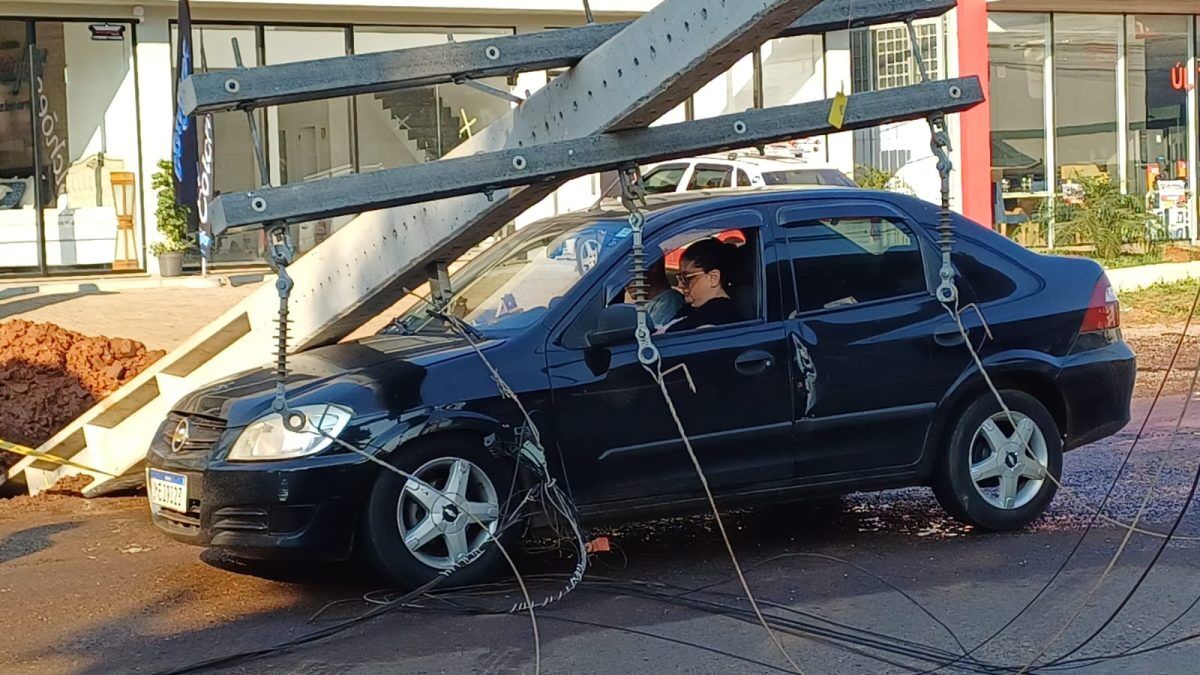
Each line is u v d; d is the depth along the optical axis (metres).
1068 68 23.08
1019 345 6.79
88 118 18.91
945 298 5.07
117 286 17.83
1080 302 7.00
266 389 6.03
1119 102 23.52
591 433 6.03
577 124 5.32
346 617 5.70
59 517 7.83
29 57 18.53
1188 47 24.02
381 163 19.98
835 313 6.49
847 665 4.99
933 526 7.09
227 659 5.17
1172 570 6.14
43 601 6.04
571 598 5.87
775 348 6.33
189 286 18.00
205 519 5.80
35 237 18.72
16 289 17.28
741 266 6.46
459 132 20.30
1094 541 6.69
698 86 5.03
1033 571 6.18
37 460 8.60
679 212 6.48
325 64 4.92
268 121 19.27
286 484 5.62
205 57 19.38
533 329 6.08
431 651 5.21
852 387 6.47
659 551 6.70
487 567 5.95
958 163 21.62
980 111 21.50
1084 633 5.30
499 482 5.93
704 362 6.19
